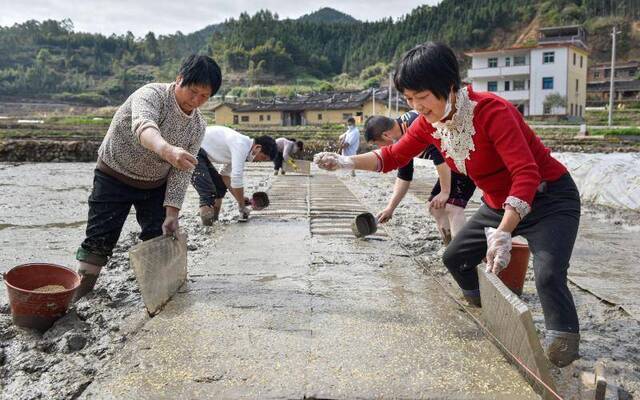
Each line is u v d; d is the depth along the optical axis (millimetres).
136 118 3387
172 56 187125
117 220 3873
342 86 123812
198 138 3875
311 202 9055
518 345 2604
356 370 2648
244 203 6773
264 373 2605
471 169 3090
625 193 9086
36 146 23172
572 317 2693
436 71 2717
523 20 131500
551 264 2729
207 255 5062
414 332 3143
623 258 5410
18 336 3244
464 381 2549
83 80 145875
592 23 120375
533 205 2910
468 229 3406
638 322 3576
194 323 3246
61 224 7410
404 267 4703
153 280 3438
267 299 3725
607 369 2859
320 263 4797
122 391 2445
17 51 173000
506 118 2795
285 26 170250
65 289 3641
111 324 3342
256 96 109875
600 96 81062
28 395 2506
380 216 4992
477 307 3602
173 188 3830
